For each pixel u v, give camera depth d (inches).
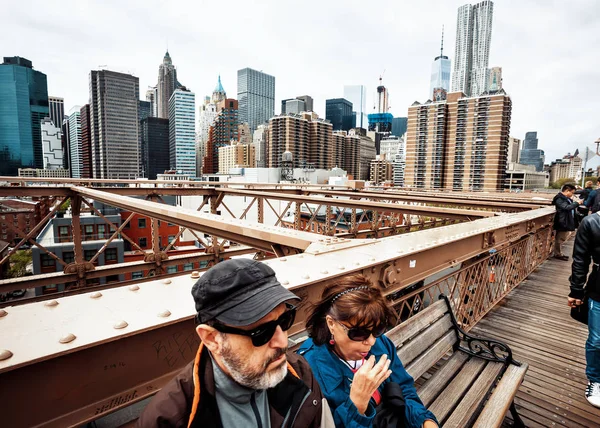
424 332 96.6
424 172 4950.8
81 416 41.3
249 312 29.8
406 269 101.8
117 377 44.1
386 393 65.6
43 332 41.0
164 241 1807.3
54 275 284.7
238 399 33.2
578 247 110.6
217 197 382.6
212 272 32.2
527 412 113.2
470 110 4475.9
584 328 173.9
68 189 308.8
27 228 2347.4
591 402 116.0
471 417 79.7
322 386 56.4
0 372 33.5
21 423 37.0
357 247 100.8
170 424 30.7
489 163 4421.8
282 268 75.9
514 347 154.9
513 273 230.4
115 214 1692.9
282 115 6220.5
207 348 33.8
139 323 45.0
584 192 435.8
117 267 309.1
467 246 143.3
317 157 6820.9
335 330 55.7
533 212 268.1
